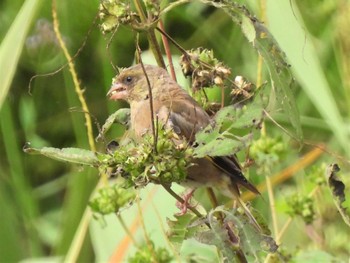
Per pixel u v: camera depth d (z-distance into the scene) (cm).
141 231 1096
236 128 751
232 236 807
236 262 809
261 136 988
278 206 1005
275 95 757
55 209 1429
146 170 727
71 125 1502
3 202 1262
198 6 1437
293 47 1039
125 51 1422
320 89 1088
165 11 779
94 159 744
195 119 838
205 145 743
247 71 1348
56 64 1469
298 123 764
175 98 938
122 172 740
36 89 1484
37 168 1462
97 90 1464
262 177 1194
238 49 1373
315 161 1269
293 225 1134
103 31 770
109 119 903
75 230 1216
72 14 1440
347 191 1029
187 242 991
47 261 1206
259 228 818
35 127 1495
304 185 1052
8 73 982
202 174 891
